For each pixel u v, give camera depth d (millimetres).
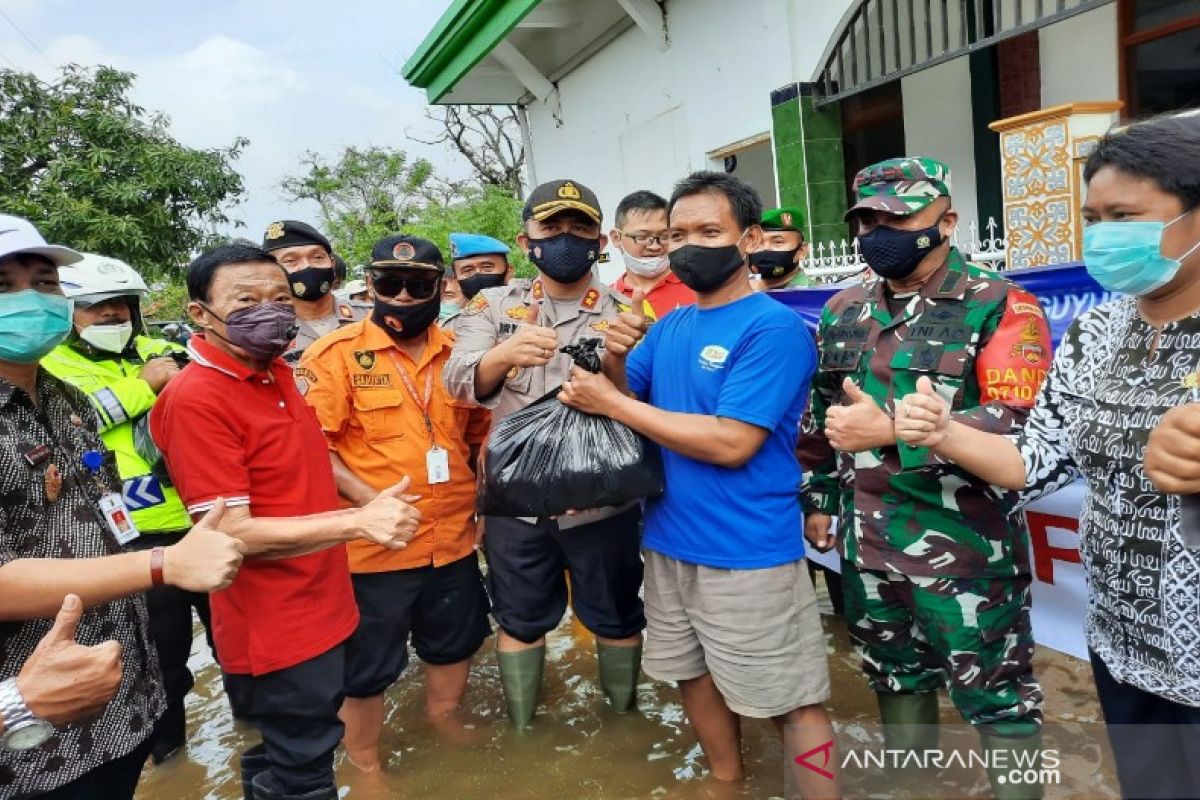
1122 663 1877
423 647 3633
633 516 3469
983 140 7293
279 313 2475
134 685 2316
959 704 2504
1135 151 1702
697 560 2682
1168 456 1557
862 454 2604
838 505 3002
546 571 3467
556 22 10070
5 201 11164
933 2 7184
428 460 3352
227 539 1981
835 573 4137
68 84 12484
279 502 2623
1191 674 1719
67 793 2150
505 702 3803
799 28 7285
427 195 24047
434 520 3412
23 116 11891
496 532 3484
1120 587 1848
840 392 2797
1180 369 1720
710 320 2723
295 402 2762
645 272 4238
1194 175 1638
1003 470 2061
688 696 2912
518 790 3043
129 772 2346
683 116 9086
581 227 3326
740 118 8164
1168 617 1739
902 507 2521
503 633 3512
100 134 12156
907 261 2494
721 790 2877
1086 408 1925
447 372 3186
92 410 2551
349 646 3266
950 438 2049
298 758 2691
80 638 2148
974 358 2463
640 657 3564
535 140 13102
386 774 3266
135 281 3766
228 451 2461
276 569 2561
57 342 2158
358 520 2340
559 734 3432
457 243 6215
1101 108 5016
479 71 12453
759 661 2600
